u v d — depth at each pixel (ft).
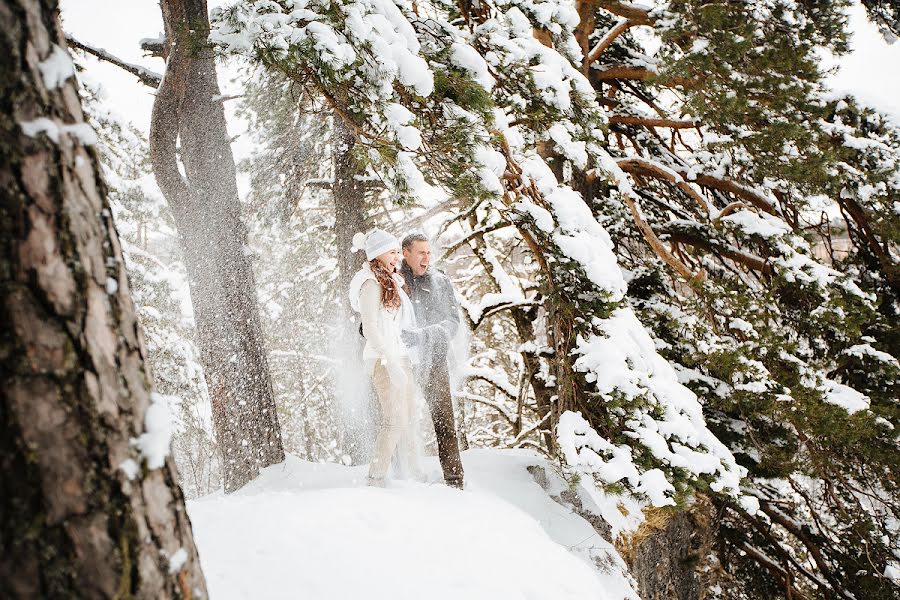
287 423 47.67
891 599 23.24
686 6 20.44
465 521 10.85
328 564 8.11
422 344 12.44
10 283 3.36
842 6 23.36
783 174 21.27
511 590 9.06
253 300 17.74
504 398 42.16
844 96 23.30
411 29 11.92
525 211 14.80
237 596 7.25
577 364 14.32
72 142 3.77
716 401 20.74
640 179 26.25
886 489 22.95
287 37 10.15
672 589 19.94
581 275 14.43
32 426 3.34
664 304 23.09
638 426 13.69
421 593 8.08
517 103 14.76
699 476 13.73
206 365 17.34
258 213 25.17
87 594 3.45
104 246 3.90
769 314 20.86
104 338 3.74
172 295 28.27
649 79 21.95
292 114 21.18
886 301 24.18
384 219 25.76
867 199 22.18
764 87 21.07
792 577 26.73
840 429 19.35
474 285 40.55
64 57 3.87
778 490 26.27
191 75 16.88
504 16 14.66
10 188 3.42
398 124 11.23
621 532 16.08
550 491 15.69
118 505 3.62
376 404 20.02
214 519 9.25
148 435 3.91
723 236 23.89
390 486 12.16
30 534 3.31
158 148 16.83
